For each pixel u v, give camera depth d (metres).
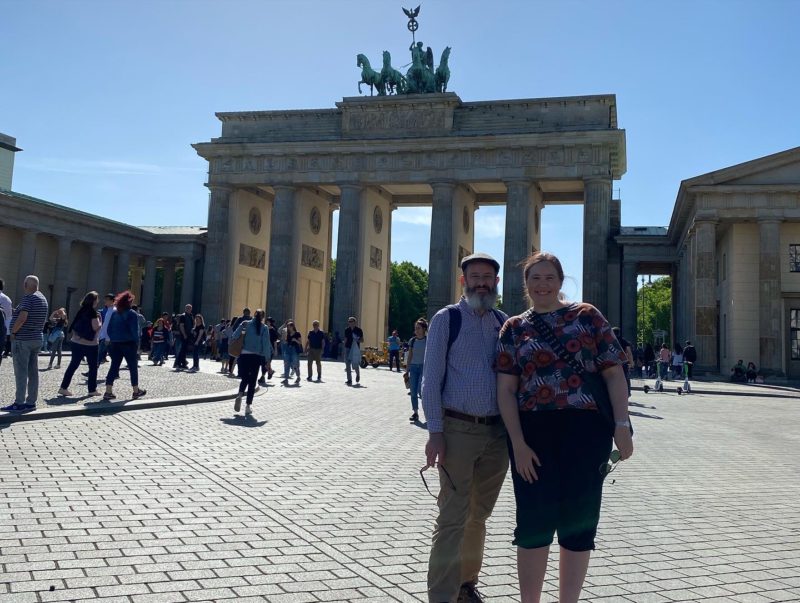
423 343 24.00
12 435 15.73
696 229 63.06
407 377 23.55
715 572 8.76
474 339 7.11
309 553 8.73
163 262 108.50
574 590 6.07
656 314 172.12
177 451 15.29
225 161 90.44
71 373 22.98
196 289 103.88
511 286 80.50
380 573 8.09
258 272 99.12
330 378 45.56
